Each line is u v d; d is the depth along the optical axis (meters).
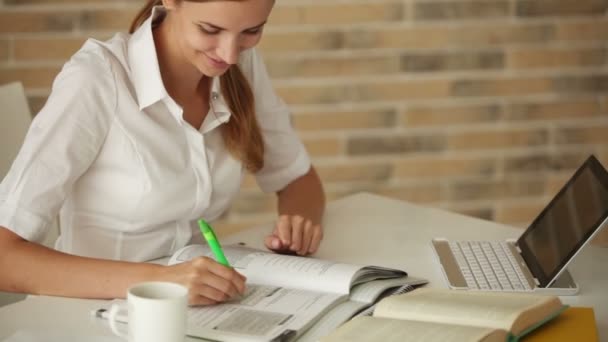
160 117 1.91
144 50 1.87
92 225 1.92
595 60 3.75
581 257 1.99
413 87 3.64
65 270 1.69
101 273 1.68
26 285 1.69
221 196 2.07
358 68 3.59
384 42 3.58
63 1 3.34
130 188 1.90
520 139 3.77
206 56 1.74
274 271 1.74
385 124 3.66
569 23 3.70
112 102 1.84
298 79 3.56
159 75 1.85
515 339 1.44
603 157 3.85
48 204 1.75
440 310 1.50
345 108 3.62
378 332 1.42
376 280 1.74
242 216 3.63
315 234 1.99
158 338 1.32
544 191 3.84
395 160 3.69
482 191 3.79
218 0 1.61
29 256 1.70
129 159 1.88
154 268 1.68
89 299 1.68
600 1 3.69
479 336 1.37
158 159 1.91
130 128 1.86
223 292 1.61
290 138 2.29
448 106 3.68
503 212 3.82
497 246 2.03
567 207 1.89
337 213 2.28
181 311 1.33
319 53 3.55
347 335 1.41
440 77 3.65
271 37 3.51
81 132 1.79
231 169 2.05
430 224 2.21
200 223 1.70
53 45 3.37
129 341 1.34
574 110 3.79
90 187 1.90
